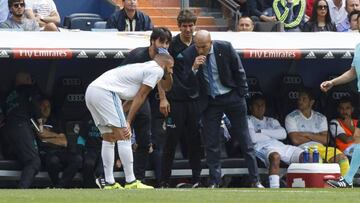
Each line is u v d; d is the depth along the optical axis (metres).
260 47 43.25
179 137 40.81
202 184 42.81
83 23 49.22
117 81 35.16
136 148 39.78
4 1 46.59
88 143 41.28
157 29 37.34
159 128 42.19
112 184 35.94
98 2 55.12
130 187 35.75
